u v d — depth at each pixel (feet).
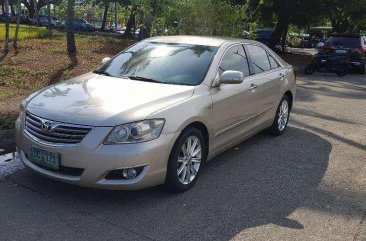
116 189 13.37
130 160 13.08
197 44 18.74
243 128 19.19
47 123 13.55
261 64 21.29
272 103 21.83
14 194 14.44
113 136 13.07
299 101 35.45
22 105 15.33
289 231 13.20
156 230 12.73
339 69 56.75
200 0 38.68
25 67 38.73
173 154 14.42
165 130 13.85
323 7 73.10
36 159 13.87
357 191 16.65
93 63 44.45
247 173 17.81
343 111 32.17
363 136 24.98
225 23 39.78
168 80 16.66
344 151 21.80
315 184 17.12
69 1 50.29
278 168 18.66
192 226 13.09
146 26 48.29
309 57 86.48
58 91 15.43
